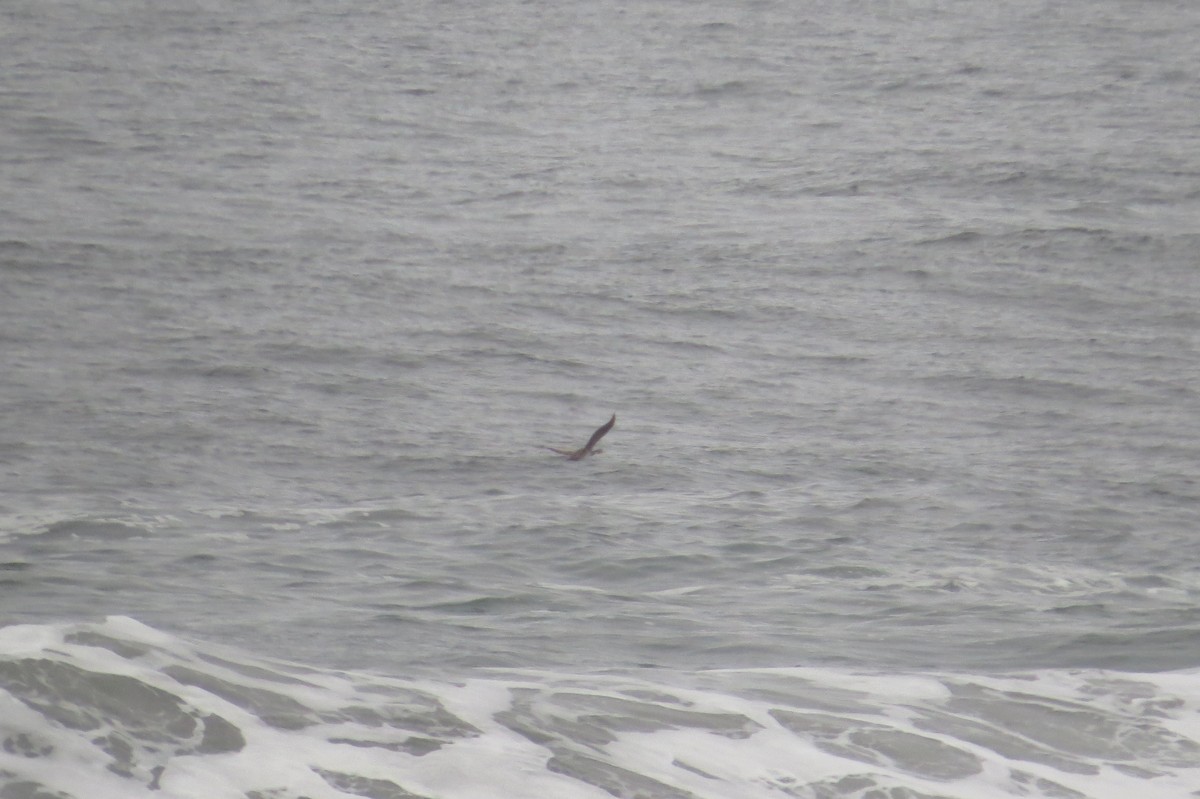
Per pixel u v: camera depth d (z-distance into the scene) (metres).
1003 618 50.16
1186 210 150.50
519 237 140.62
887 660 43.44
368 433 84.12
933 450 83.00
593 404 92.06
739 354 104.94
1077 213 149.12
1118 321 114.06
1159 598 54.34
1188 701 36.97
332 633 45.06
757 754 31.80
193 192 155.12
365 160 176.38
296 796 27.25
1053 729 34.81
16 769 26.25
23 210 142.00
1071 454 82.88
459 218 148.25
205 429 83.50
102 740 27.67
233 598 50.06
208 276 121.81
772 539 63.47
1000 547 63.75
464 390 94.56
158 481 73.00
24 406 86.44
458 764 29.23
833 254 134.50
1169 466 80.56
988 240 138.25
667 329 111.25
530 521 65.81
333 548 59.66
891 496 72.75
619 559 59.09
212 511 66.31
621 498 71.69
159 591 50.78
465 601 51.16
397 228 143.00
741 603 52.09
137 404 88.06
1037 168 169.38
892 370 101.12
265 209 148.50
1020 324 113.19
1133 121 199.25
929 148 183.12
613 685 35.50
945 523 67.88
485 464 78.44
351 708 31.08
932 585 55.81
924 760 32.34
